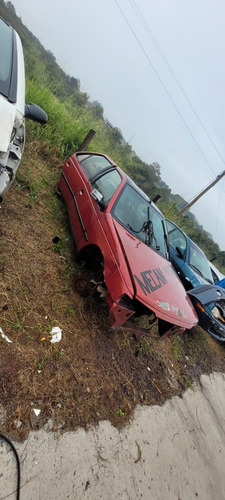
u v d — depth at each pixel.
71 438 2.02
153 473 2.40
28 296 2.52
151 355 3.66
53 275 2.94
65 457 1.90
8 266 2.56
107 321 3.16
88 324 2.91
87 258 3.27
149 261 3.12
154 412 2.96
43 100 5.26
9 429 1.74
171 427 3.01
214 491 2.84
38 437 1.84
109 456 2.17
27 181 3.72
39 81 5.77
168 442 2.81
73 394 2.27
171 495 2.41
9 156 2.28
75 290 2.99
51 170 4.61
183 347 4.83
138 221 3.50
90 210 3.23
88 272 3.36
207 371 4.91
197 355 5.05
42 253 3.04
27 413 1.88
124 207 3.38
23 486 1.61
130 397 2.83
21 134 2.33
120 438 2.37
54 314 2.63
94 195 3.12
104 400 2.51
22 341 2.20
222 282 6.71
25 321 2.33
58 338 2.46
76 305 2.92
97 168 3.94
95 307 3.11
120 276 2.57
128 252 2.82
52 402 2.08
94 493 1.91
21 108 2.26
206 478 2.87
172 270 3.73
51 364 2.27
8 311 2.27
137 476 2.26
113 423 2.43
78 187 3.63
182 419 3.27
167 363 3.91
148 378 3.30
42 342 2.33
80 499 1.82
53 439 1.91
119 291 2.52
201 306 5.10
